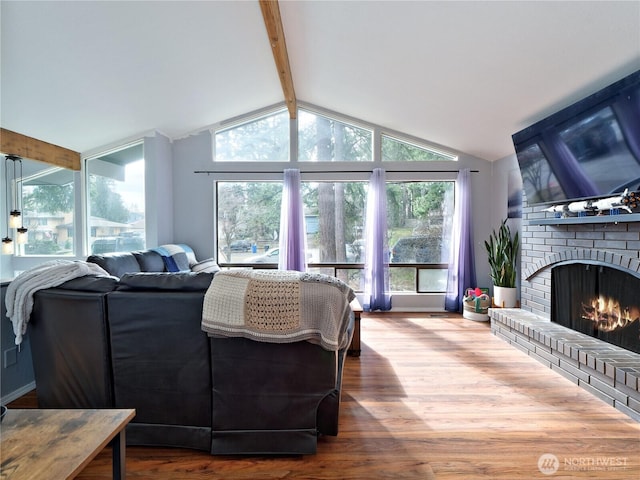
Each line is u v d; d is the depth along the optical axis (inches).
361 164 174.1
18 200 166.7
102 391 65.7
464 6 78.7
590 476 57.2
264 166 175.0
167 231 169.0
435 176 173.2
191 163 174.9
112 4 83.7
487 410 78.3
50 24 83.8
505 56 91.0
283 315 60.1
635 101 76.0
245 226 179.9
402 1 84.0
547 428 71.1
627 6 64.8
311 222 178.7
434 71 110.2
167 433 65.0
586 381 87.2
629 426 71.7
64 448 38.7
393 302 175.2
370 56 113.7
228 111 164.7
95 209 163.0
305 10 99.7
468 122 137.4
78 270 70.2
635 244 85.7
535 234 126.3
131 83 118.2
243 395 63.3
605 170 87.1
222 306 60.6
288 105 160.7
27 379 87.5
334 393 64.4
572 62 84.4
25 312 67.5
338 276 179.6
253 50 121.0
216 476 58.0
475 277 169.5
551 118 102.7
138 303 63.2
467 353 114.0
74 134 140.9
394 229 178.5
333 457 62.6
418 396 84.9
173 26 97.6
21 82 101.8
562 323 113.3
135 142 160.7
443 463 60.7
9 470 35.1
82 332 65.3
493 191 170.9
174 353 63.6
